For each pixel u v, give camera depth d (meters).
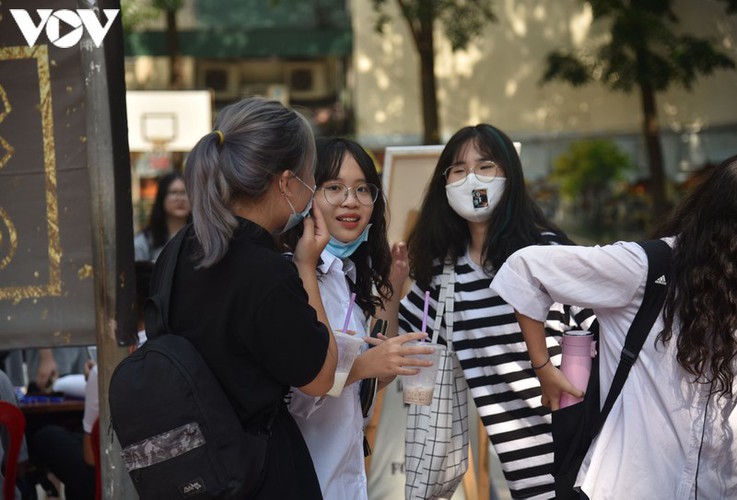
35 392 5.23
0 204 2.86
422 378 2.92
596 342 2.95
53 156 2.85
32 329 2.88
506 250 3.50
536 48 15.73
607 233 15.38
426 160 4.40
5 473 3.52
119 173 2.78
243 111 2.43
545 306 2.89
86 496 4.37
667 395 2.66
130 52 15.08
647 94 13.68
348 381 2.64
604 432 2.75
